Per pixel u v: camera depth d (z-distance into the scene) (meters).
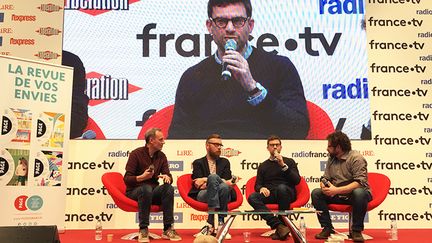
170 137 5.64
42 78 4.64
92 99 5.67
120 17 5.88
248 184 4.93
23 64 4.53
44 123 4.61
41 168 4.55
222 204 4.30
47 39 5.76
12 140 4.39
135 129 5.65
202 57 5.84
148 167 4.51
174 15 5.91
